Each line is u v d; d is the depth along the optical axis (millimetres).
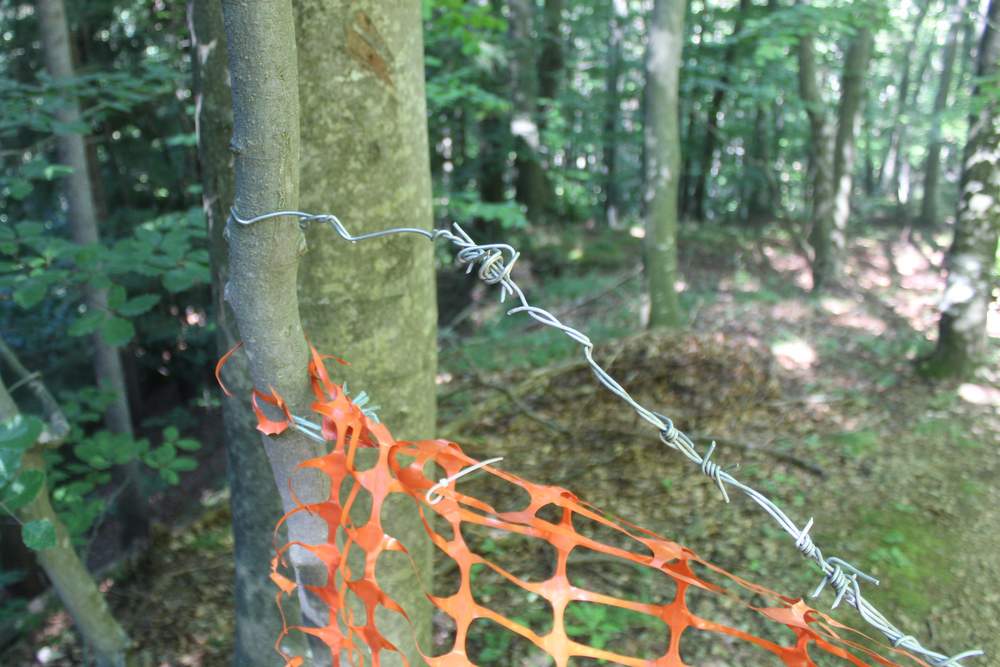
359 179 1715
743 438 5598
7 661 3957
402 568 1934
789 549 4234
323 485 1403
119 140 9453
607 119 15484
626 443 5449
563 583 1071
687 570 1073
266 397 1307
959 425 5953
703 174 17203
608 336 7953
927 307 9930
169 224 3646
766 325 8906
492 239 11805
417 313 1912
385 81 1696
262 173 1092
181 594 4246
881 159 24672
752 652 3434
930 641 3625
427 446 1129
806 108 10844
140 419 10922
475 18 5379
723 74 11992
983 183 6570
